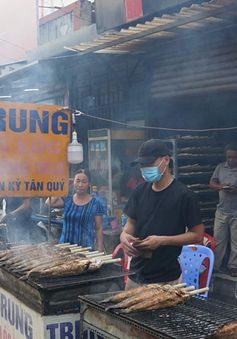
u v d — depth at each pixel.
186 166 6.53
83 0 11.84
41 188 4.75
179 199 3.26
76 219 4.93
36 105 4.68
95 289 3.06
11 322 3.39
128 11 6.42
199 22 5.04
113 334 2.51
